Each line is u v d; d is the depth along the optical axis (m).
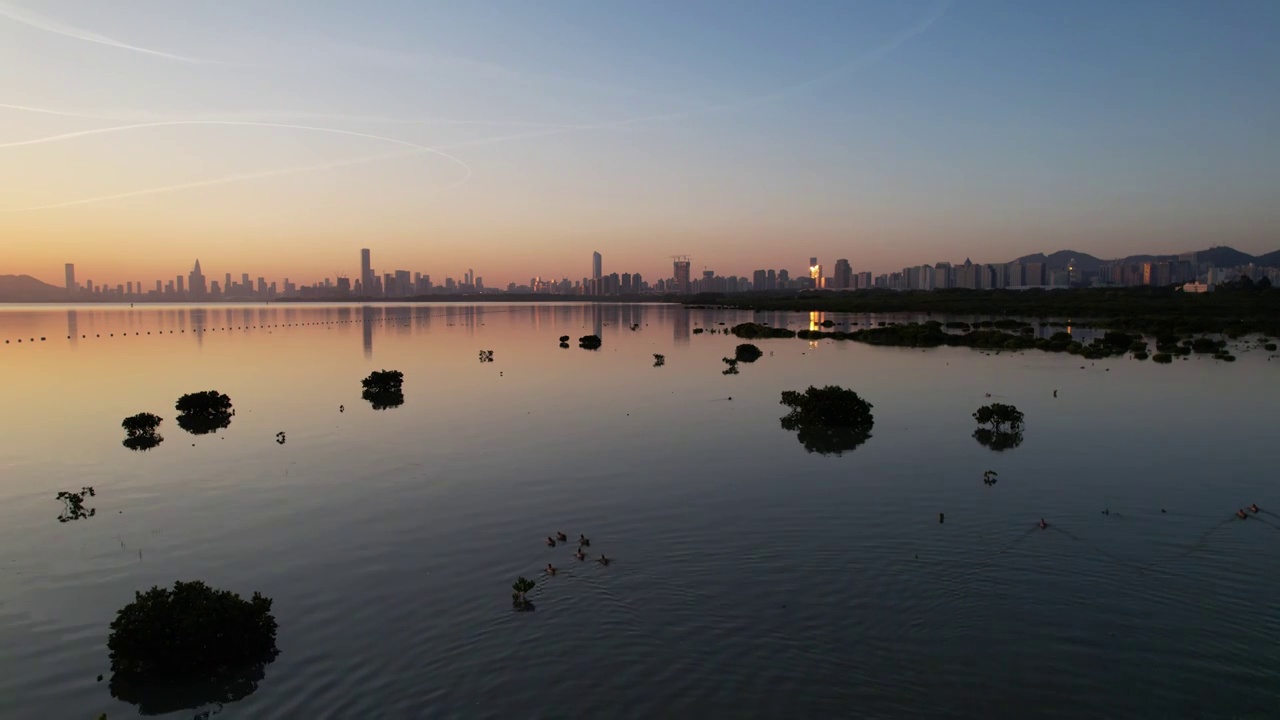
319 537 17.61
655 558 15.84
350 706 10.78
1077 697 10.55
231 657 11.91
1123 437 27.27
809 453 25.30
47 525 18.77
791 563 15.41
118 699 11.25
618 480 22.09
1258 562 15.17
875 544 16.44
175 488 21.92
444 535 17.56
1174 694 10.58
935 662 11.50
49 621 13.68
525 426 30.50
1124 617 12.84
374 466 24.20
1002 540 16.59
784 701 10.58
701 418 31.98
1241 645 11.86
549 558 15.97
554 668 11.55
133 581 15.33
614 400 36.94
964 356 56.62
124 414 34.75
